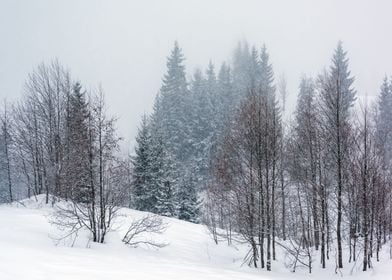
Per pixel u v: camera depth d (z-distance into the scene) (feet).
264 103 66.69
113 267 40.70
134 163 130.82
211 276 44.24
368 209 66.23
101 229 61.36
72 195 62.69
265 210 66.03
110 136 62.69
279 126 72.90
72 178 63.87
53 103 110.73
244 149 64.59
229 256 70.49
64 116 105.50
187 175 153.58
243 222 64.03
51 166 102.17
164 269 44.52
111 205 61.72
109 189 61.36
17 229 58.08
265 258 68.13
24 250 42.73
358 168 65.46
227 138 68.64
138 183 124.98
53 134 107.45
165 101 214.48
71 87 133.80
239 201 64.64
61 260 40.16
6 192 164.35
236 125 67.87
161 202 126.93
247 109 65.31
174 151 187.52
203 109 191.11
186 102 213.87
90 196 60.59
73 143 67.51
